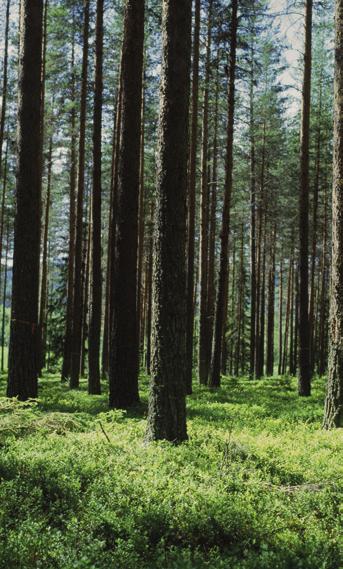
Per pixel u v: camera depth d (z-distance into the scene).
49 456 7.17
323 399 16.98
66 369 25.23
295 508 5.90
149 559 4.79
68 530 5.09
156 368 8.68
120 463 7.02
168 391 8.60
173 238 8.66
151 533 5.18
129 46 13.60
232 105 20.97
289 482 6.93
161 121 8.86
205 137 25.23
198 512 5.49
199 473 6.79
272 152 34.25
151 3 20.55
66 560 4.39
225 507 5.60
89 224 30.55
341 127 11.18
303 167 19.30
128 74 13.62
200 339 24.34
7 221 41.59
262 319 36.75
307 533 5.32
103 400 15.14
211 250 32.59
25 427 8.56
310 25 19.31
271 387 21.78
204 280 24.59
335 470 7.51
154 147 31.38
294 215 35.84
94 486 6.05
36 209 12.98
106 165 34.81
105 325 28.02
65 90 28.83
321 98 30.17
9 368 12.70
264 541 5.08
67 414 9.27
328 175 32.66
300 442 9.51
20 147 12.87
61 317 39.31
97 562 4.39
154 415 8.62
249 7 20.56
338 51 11.30
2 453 7.17
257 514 5.59
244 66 27.12
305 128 19.34
